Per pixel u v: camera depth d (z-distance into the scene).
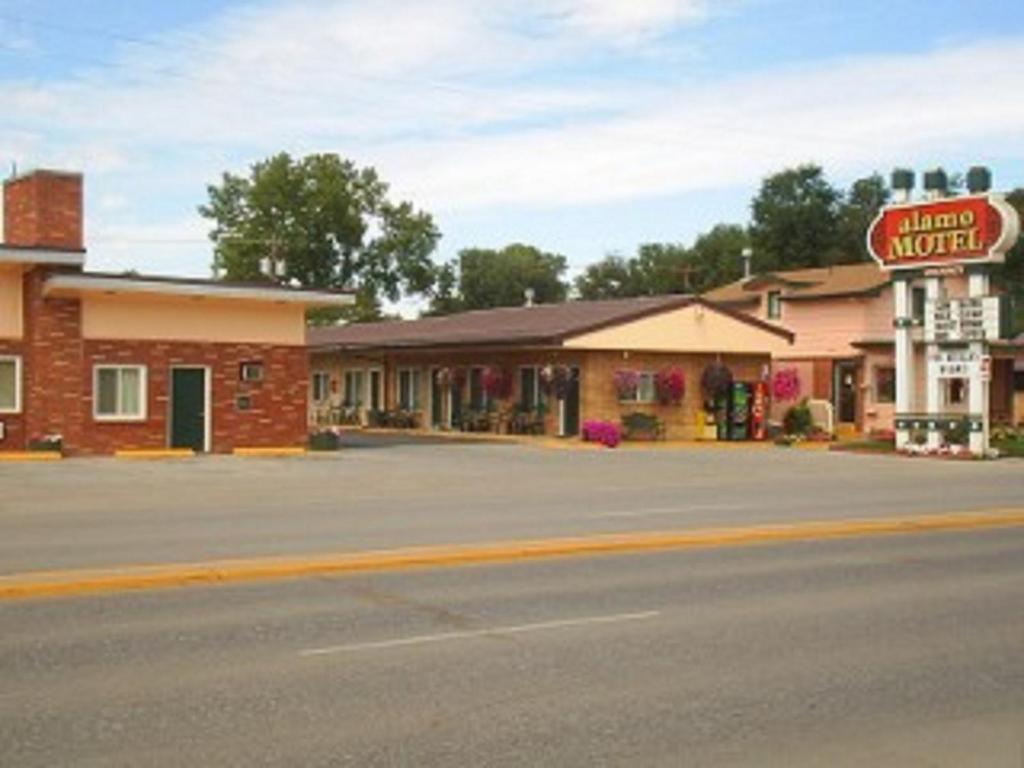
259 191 74.19
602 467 28.44
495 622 9.55
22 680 7.66
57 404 29.28
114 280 28.98
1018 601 10.76
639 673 8.00
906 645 8.95
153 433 30.52
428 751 6.33
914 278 36.72
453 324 48.25
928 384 36.28
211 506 18.62
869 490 22.72
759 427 41.81
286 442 32.56
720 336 40.94
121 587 10.91
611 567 12.40
